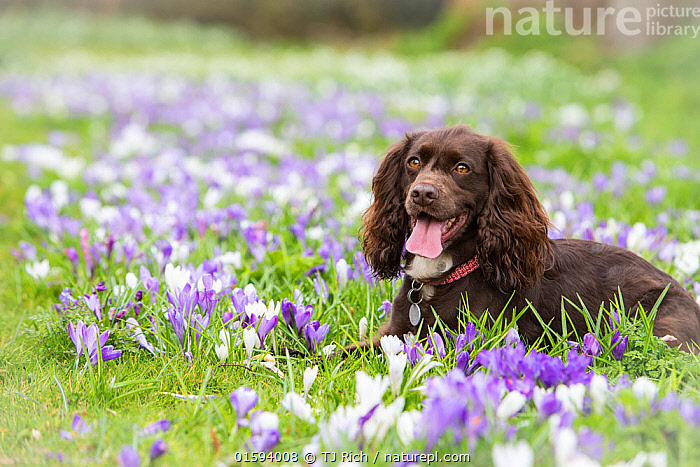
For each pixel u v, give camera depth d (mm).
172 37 35031
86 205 6645
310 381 3330
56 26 34125
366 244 4555
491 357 3184
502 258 3971
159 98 15719
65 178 8914
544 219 4145
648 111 16047
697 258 4867
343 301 4715
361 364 3902
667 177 8367
